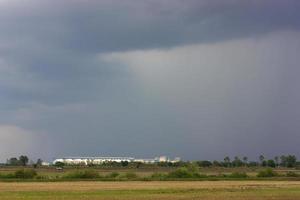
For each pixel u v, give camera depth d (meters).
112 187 85.56
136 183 101.50
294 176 135.00
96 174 121.88
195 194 68.25
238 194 68.56
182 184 97.69
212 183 102.31
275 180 118.19
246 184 98.19
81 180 111.75
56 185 91.81
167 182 106.62
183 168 129.12
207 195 66.62
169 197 63.19
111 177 122.06
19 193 69.44
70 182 104.19
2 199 59.25
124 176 125.38
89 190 76.50
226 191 74.75
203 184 97.69
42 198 61.09
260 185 93.81
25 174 120.12
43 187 84.88
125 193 70.00
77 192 71.81
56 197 62.69
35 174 121.94
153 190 76.19
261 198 62.69
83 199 60.28
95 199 60.28
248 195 66.88
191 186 89.56
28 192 71.50
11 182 103.06
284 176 134.12
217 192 72.44
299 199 62.03
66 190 76.50
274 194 68.94
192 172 130.88
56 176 125.06
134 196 64.62
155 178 120.31
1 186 87.62
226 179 121.25
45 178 116.00
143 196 64.56
